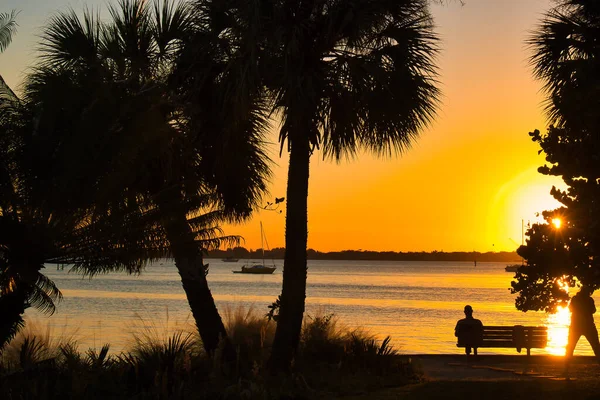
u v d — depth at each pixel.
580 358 20.78
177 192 16.08
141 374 13.59
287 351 15.88
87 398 12.25
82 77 14.97
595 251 12.66
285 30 15.20
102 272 15.38
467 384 13.84
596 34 15.19
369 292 110.81
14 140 14.18
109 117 14.12
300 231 16.28
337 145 16.42
